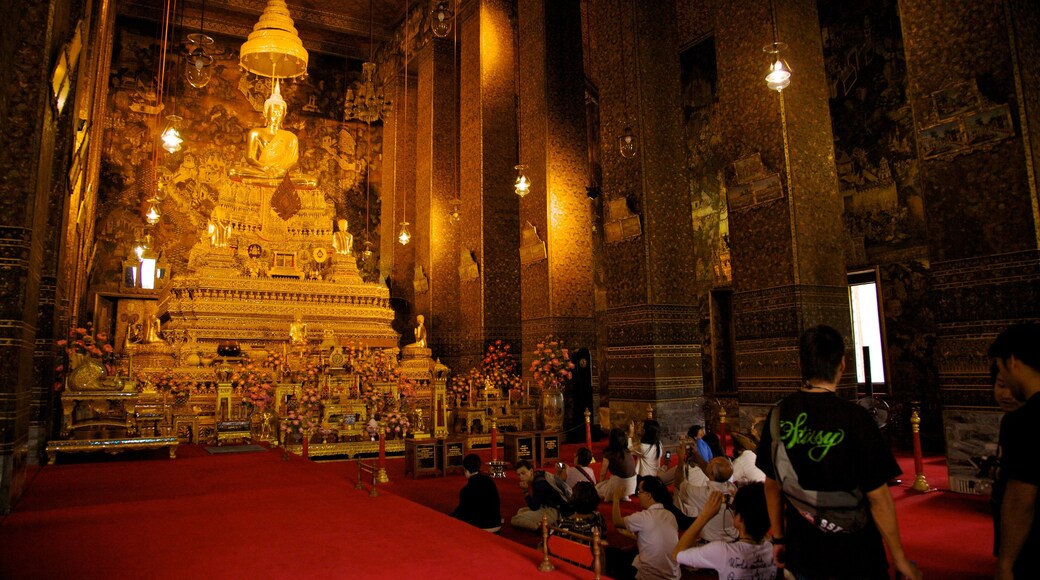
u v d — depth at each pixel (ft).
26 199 19.29
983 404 23.79
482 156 56.34
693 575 15.38
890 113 42.09
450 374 63.05
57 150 27.91
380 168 84.23
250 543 16.05
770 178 31.07
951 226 24.93
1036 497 7.61
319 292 58.34
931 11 25.63
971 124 24.25
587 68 59.57
